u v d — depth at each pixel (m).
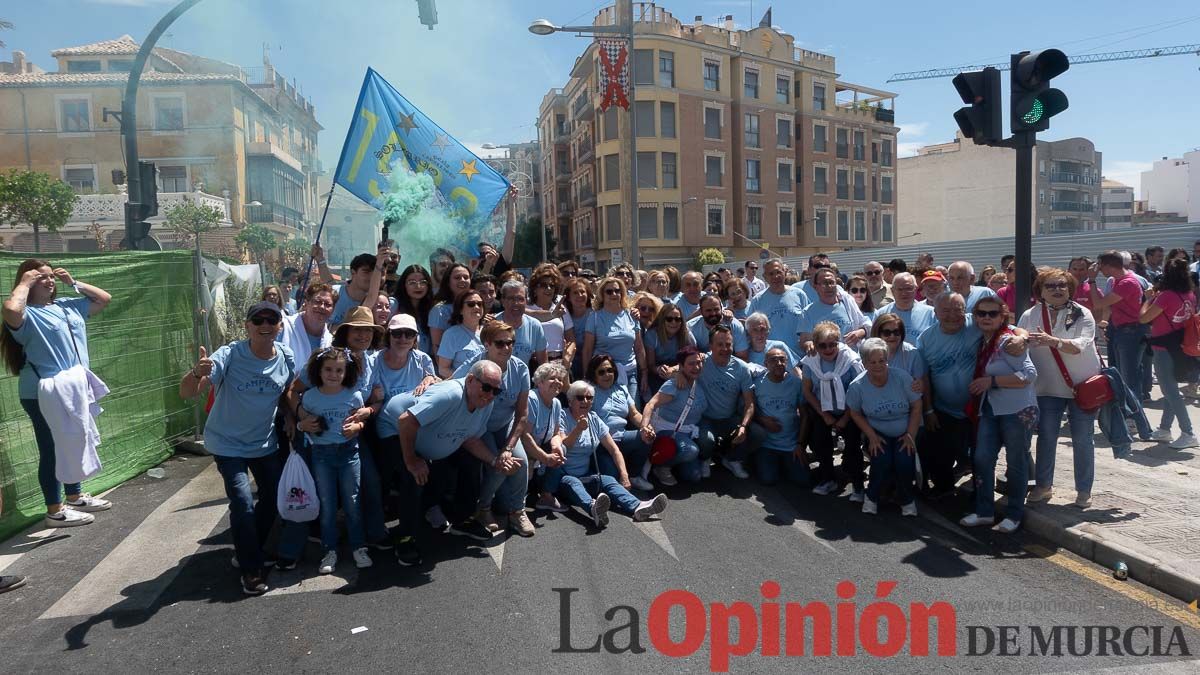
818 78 46.50
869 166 49.47
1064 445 6.89
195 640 3.74
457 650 3.57
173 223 27.91
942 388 5.64
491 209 7.93
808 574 4.41
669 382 6.29
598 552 4.82
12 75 33.34
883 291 8.83
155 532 5.36
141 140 33.53
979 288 6.96
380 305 5.90
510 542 5.05
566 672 3.34
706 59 41.84
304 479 4.50
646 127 40.38
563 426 5.71
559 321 6.80
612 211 41.53
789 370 6.34
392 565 4.70
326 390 4.56
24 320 5.27
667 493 6.14
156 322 7.48
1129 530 4.67
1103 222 84.62
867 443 6.05
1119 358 7.21
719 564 4.59
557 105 53.25
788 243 45.53
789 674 3.31
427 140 7.63
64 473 5.41
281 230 37.25
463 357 5.59
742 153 43.47
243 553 4.29
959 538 4.98
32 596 4.32
